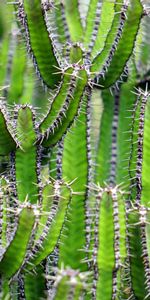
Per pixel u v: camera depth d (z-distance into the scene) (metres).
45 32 3.70
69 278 2.78
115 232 3.22
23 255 3.16
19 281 3.40
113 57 3.84
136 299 3.46
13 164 3.62
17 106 3.63
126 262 3.44
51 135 3.60
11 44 4.33
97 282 3.27
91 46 4.13
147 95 3.67
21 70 4.31
